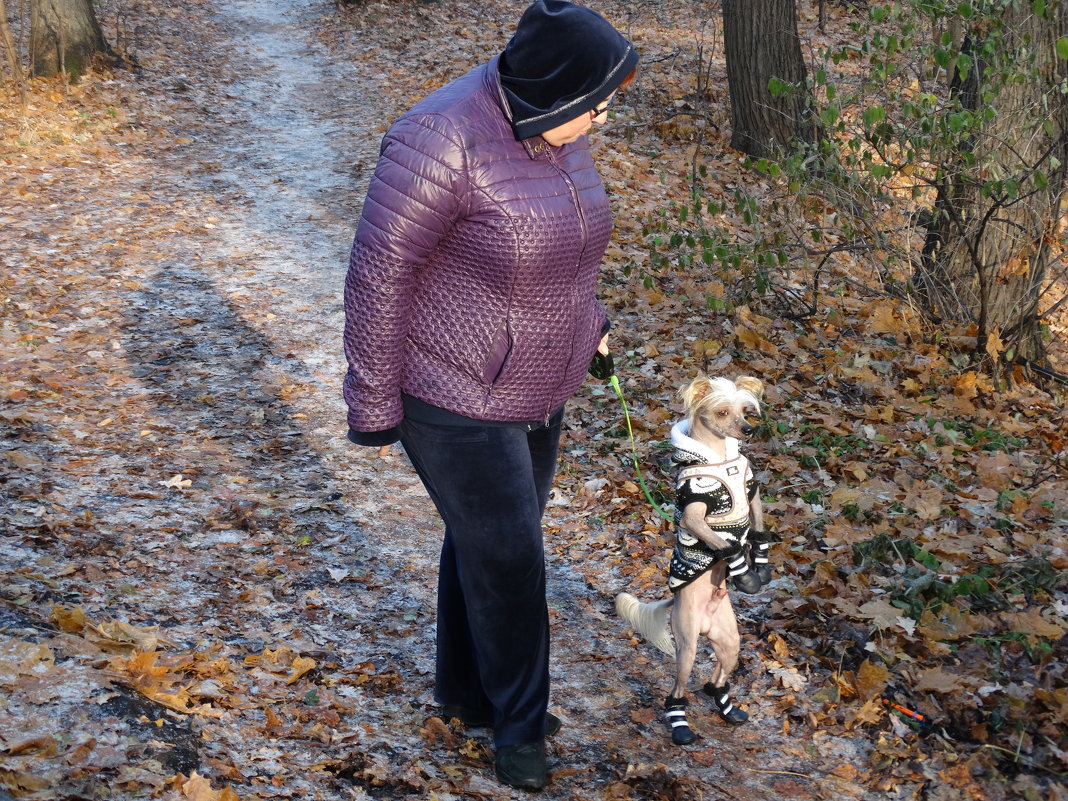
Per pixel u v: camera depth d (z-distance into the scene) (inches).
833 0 739.4
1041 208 288.8
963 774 132.9
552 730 145.3
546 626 130.6
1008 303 298.4
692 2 798.5
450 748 139.6
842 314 330.0
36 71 613.6
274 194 474.9
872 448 238.7
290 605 175.9
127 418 253.8
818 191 325.7
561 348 123.8
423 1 838.5
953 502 210.2
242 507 211.6
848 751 141.5
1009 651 155.6
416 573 194.5
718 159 501.4
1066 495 210.5
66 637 136.4
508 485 122.6
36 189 452.4
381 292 114.1
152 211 438.0
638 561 199.5
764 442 243.6
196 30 786.2
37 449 228.8
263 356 303.1
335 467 239.6
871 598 172.1
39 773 106.1
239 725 132.5
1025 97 282.2
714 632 143.3
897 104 332.2
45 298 336.5
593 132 528.4
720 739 146.1
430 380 120.8
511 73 115.4
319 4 876.0
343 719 142.0
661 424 256.1
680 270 362.0
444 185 112.3
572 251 120.0
